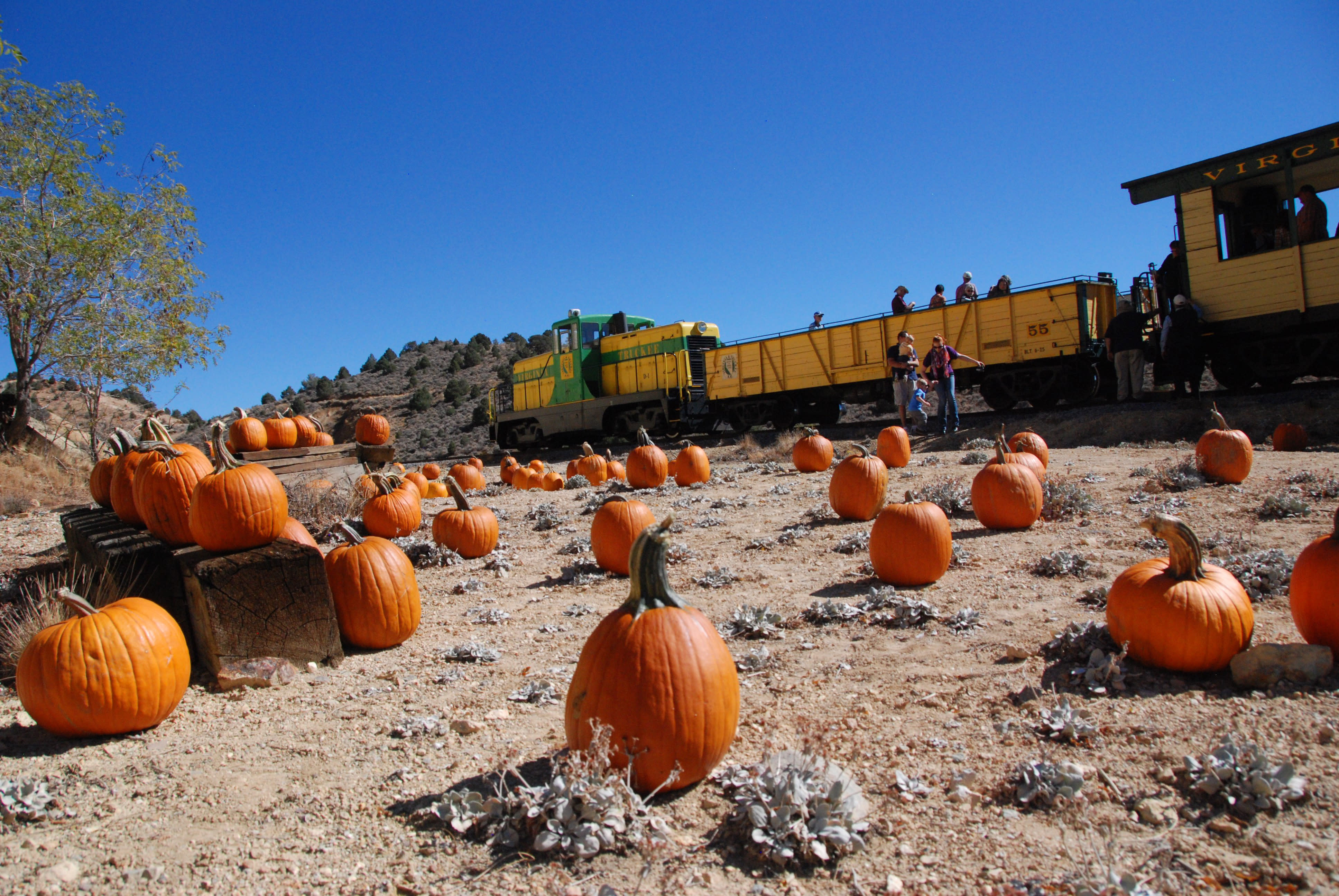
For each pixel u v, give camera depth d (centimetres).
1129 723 355
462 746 393
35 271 1892
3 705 477
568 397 2762
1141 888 235
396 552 573
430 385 7238
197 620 524
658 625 324
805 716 399
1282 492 814
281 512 549
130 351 1961
